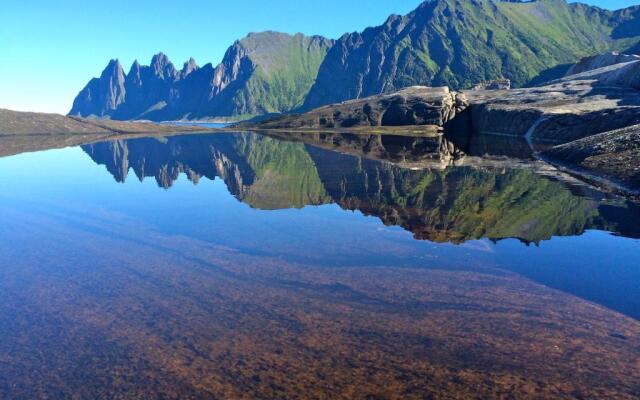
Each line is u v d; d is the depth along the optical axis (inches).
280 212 1063.6
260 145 3154.5
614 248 723.4
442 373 394.6
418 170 1648.6
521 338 451.5
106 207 1164.5
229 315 522.9
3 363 436.8
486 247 749.3
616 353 419.8
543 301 535.5
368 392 370.0
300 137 3939.5
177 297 580.7
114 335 484.7
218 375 402.0
